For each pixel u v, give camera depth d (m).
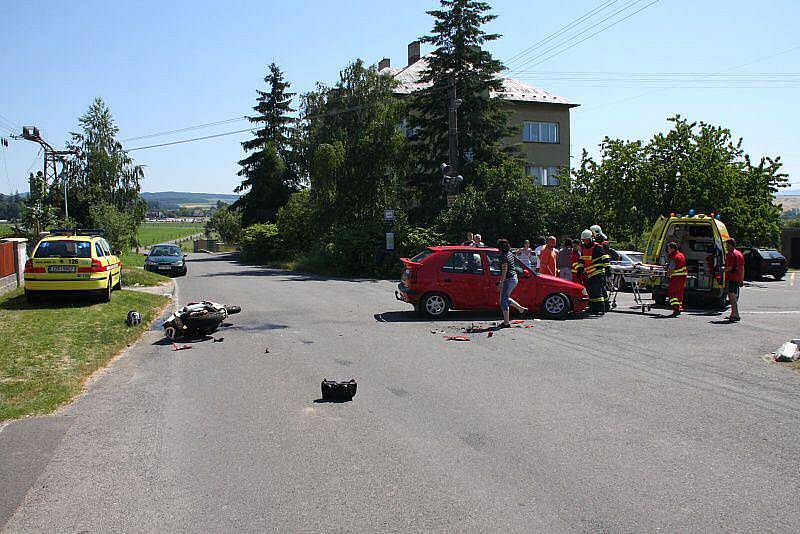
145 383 8.20
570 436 5.95
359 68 34.56
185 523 4.24
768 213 28.59
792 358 9.27
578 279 15.09
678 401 7.16
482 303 13.73
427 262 13.80
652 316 14.09
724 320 13.51
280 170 53.94
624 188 29.06
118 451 5.65
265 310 15.11
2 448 5.75
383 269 28.36
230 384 8.07
